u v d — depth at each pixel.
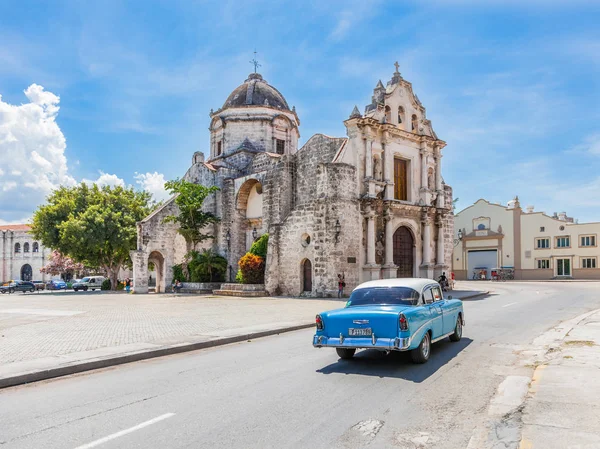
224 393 8.02
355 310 10.22
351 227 30.83
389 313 9.61
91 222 46.66
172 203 42.03
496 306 22.48
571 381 8.04
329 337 10.16
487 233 60.38
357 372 9.43
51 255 71.44
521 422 6.20
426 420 6.59
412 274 35.22
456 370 9.52
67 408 7.42
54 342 13.17
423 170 36.31
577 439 5.52
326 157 33.31
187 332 15.03
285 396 7.77
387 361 10.45
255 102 44.62
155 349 11.92
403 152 35.16
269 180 36.28
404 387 8.27
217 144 45.44
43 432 6.33
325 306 24.56
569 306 21.84
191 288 38.12
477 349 11.65
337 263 29.84
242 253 39.91
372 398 7.62
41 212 48.88
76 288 54.00
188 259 40.56
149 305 26.31
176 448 5.70
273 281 32.88
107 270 51.12
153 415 6.92
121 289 52.88
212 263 38.31
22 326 16.89
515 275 57.91
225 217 40.09
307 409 7.08
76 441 5.98
